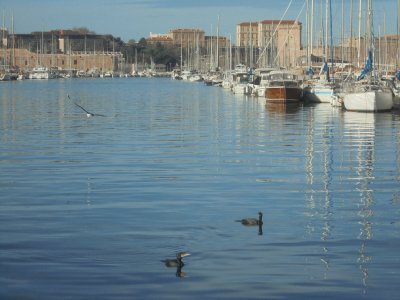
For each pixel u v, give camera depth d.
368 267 15.89
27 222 20.23
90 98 97.12
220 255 16.88
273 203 22.83
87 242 18.06
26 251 17.25
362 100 62.06
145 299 14.13
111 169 29.98
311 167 30.47
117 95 106.75
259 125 51.41
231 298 14.15
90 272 15.70
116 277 15.38
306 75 88.81
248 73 113.94
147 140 41.53
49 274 15.56
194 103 82.12
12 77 197.62
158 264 16.22
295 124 51.91
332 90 76.19
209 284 14.91
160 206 22.34
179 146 38.41
